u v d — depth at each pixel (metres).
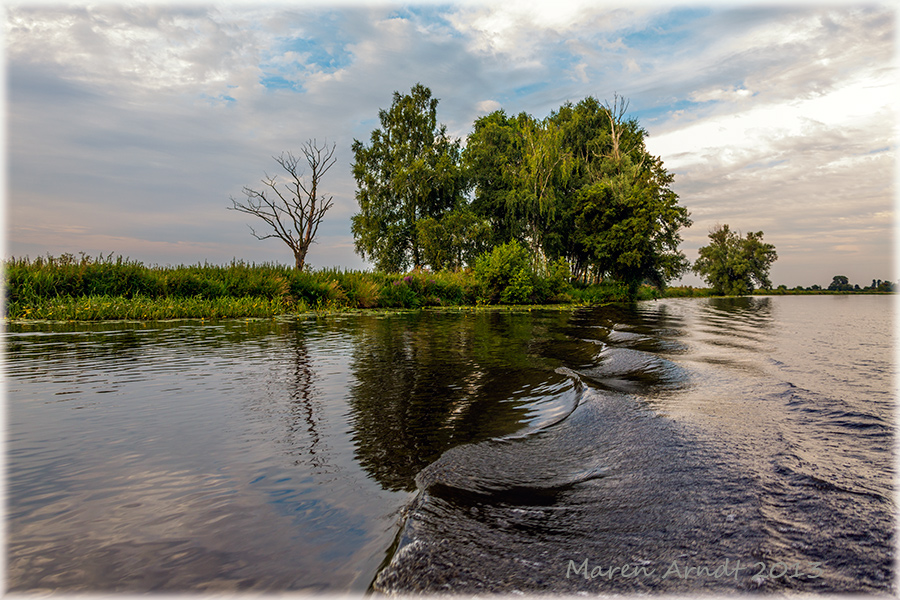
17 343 7.61
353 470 2.67
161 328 10.16
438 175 35.00
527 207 34.97
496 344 8.23
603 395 4.04
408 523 1.94
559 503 2.14
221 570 1.71
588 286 35.66
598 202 34.78
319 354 6.85
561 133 35.41
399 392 4.55
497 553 1.70
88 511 2.14
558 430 3.35
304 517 2.12
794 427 3.07
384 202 36.19
